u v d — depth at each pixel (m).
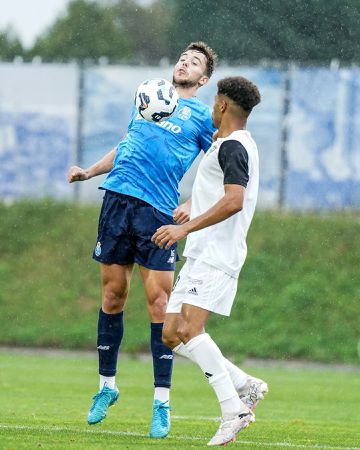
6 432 22.39
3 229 72.44
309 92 69.12
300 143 69.56
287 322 60.56
